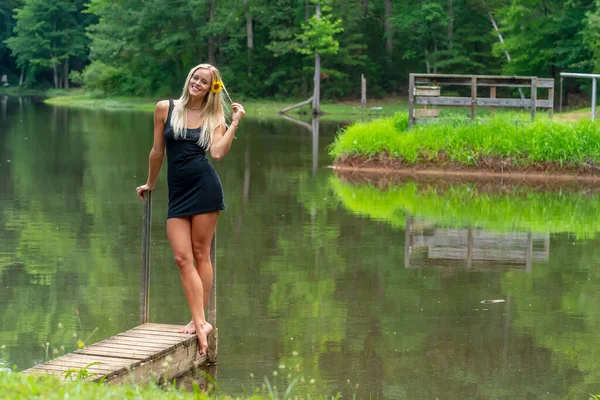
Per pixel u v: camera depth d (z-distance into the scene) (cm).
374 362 712
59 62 6862
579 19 3781
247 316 836
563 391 654
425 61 5116
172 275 986
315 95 4469
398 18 5059
